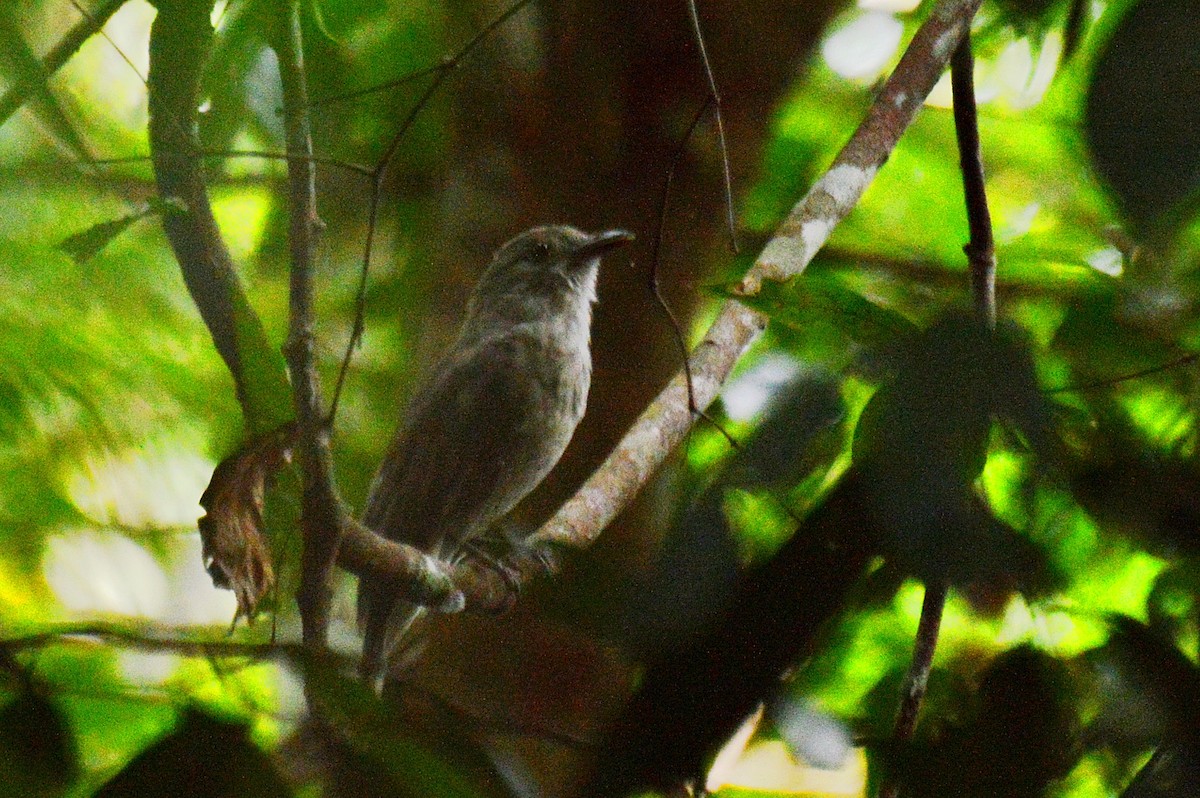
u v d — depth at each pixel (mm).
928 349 6031
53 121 7121
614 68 11117
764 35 11055
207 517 6418
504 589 8164
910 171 11898
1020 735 6875
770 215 11328
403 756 5477
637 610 7250
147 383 11047
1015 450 6887
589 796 7074
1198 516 6828
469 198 11562
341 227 11906
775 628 6961
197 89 6871
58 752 5324
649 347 11227
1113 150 6531
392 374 12086
